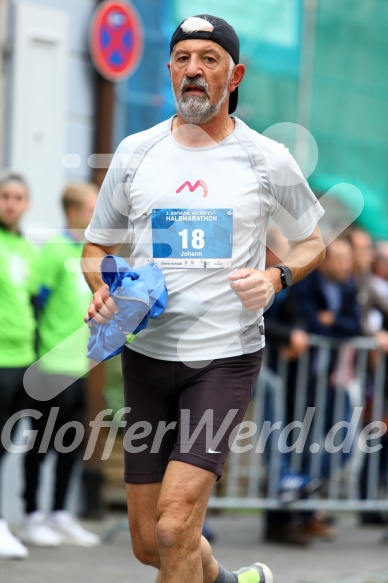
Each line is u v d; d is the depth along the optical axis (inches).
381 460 822.5
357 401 805.9
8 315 684.1
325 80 1117.7
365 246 869.8
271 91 1063.6
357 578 674.2
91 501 828.0
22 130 817.5
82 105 856.9
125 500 871.7
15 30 812.0
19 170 817.5
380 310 866.1
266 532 796.0
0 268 681.6
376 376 812.0
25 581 613.9
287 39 1075.9
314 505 791.1
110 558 697.6
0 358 685.9
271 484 780.6
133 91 904.3
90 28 859.4
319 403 784.3
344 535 844.0
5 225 690.8
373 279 871.1
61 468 732.7
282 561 724.0
